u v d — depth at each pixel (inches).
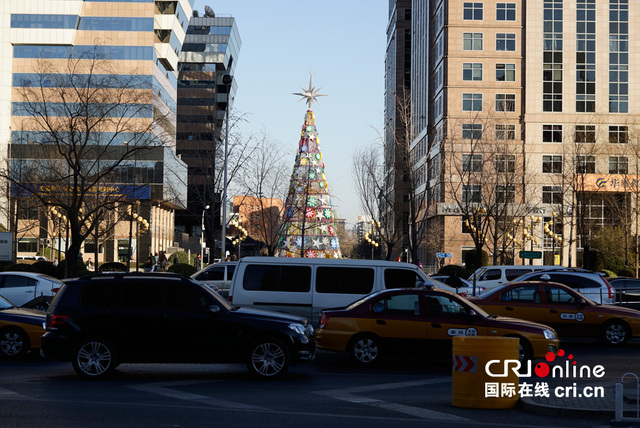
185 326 555.8
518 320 648.4
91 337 553.3
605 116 3125.0
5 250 1542.8
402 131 2333.9
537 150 3122.5
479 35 3216.0
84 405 434.6
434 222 3245.6
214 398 468.4
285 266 753.6
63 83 1729.8
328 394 491.8
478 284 1187.3
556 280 990.4
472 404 440.1
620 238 2347.4
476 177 2267.5
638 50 3184.1
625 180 2482.8
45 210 2043.6
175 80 4394.7
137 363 607.2
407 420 398.3
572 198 2625.5
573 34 3191.4
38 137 2273.6
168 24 3914.9
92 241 3558.1
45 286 986.7
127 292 562.3
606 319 813.2
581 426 386.9
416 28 4101.9
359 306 655.8
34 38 3683.6
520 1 3218.5
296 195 2369.6
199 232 5083.7
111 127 3329.2
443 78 3228.3
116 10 3777.1
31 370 609.9
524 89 3179.1
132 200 1755.7
